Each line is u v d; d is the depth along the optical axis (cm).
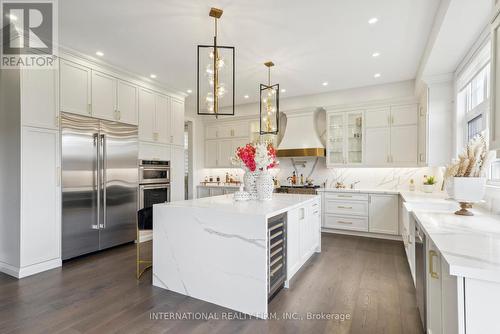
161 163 489
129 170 425
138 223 299
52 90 329
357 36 318
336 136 536
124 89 423
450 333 119
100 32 310
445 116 385
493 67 151
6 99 311
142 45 343
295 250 293
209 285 244
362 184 534
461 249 122
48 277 299
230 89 528
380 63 400
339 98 542
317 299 249
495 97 149
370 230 474
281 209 247
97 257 368
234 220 232
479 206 257
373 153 495
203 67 415
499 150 148
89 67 373
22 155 299
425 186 426
